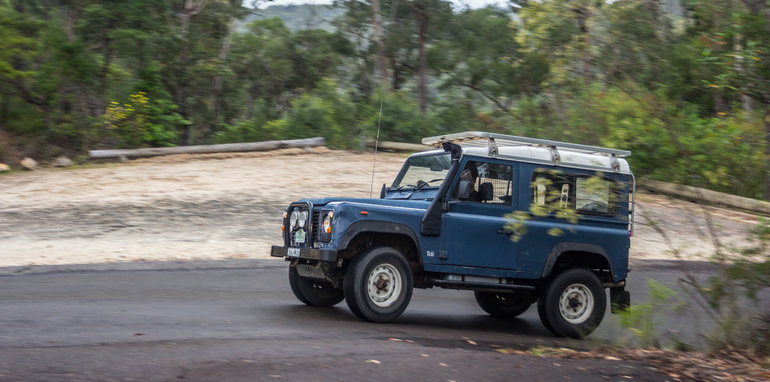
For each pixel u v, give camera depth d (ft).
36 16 110.93
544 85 78.69
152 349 19.48
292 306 30.89
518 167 29.86
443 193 28.35
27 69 96.17
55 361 17.49
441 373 18.12
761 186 59.88
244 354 19.22
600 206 31.17
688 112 72.23
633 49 66.59
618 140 62.90
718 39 42.01
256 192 65.41
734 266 24.08
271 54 163.02
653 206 60.39
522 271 29.35
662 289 25.36
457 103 130.31
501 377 18.19
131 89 101.86
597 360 21.09
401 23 142.00
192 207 58.65
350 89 144.05
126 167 78.84
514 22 77.71
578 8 67.97
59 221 52.16
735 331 23.49
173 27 115.44
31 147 88.22
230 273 39.24
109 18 98.99
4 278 34.68
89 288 32.55
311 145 94.02
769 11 40.16
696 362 21.40
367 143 97.04
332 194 65.36
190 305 29.25
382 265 27.14
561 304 29.76
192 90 122.62
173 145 98.68
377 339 23.07
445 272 28.32
